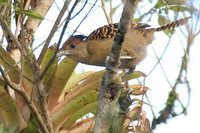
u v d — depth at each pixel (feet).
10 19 34.76
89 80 40.63
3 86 38.22
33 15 33.06
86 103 38.27
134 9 26.76
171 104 27.68
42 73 31.76
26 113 38.75
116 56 29.32
